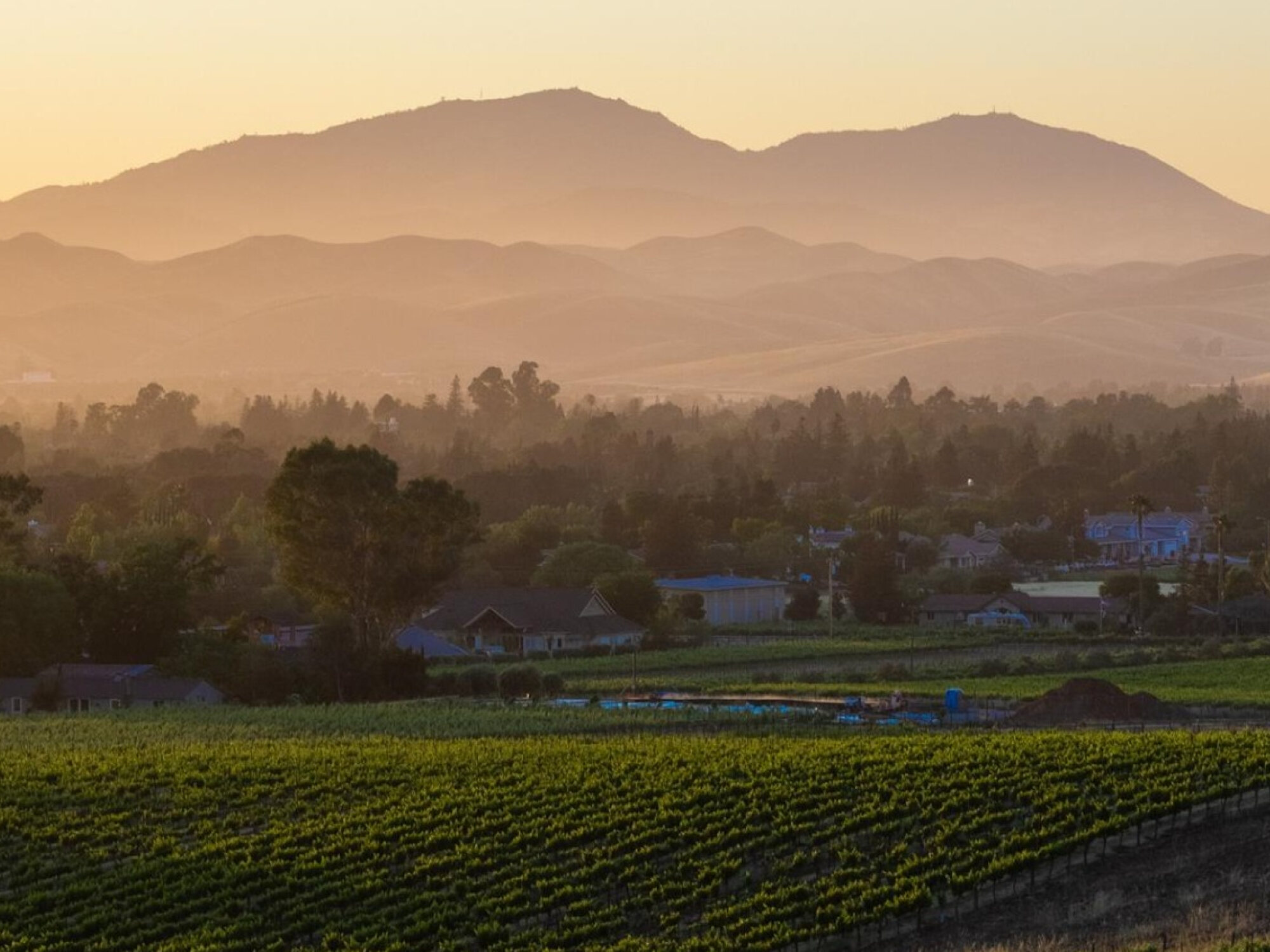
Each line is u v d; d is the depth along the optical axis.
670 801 93.31
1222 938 69.25
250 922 76.38
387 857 85.69
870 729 126.25
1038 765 99.31
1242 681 158.12
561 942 72.88
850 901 75.19
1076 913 74.88
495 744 117.94
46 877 85.94
